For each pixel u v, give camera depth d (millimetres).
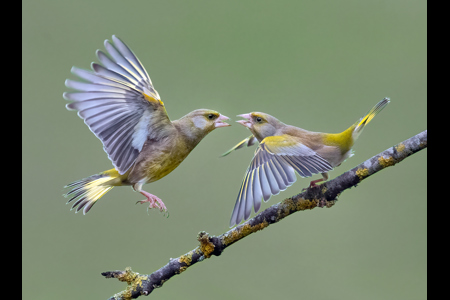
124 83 9969
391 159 9477
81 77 9688
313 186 9719
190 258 9648
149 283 9625
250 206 9414
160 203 10414
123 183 10562
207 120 10852
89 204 10562
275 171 9672
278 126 11000
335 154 10500
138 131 10188
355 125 10453
